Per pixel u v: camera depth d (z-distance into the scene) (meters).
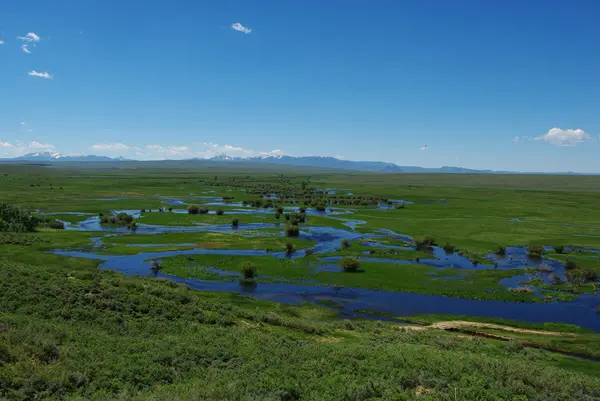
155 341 26.89
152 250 73.94
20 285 32.94
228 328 32.50
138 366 22.30
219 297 48.88
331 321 43.00
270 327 36.00
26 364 20.11
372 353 27.73
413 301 51.69
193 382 21.52
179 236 87.06
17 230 84.12
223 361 25.33
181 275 59.16
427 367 25.09
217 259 68.25
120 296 34.56
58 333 25.02
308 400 20.16
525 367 27.41
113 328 28.61
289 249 75.06
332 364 25.31
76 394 18.78
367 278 59.94
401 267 66.06
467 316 46.66
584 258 74.62
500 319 45.88
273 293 53.22
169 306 34.94
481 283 58.97
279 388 20.83
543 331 42.91
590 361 34.53
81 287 34.72
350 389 20.89
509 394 21.56
